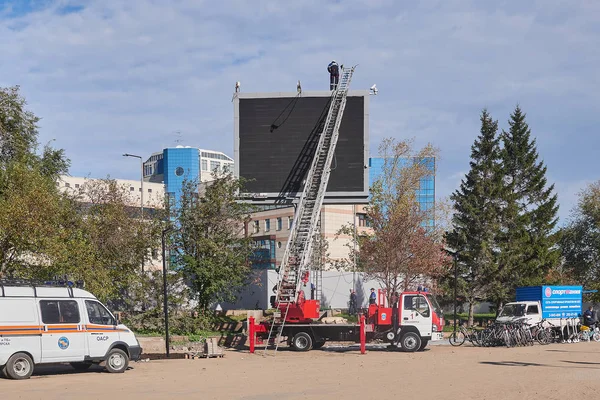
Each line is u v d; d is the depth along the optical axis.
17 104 42.03
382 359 28.75
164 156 157.25
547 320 40.75
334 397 16.88
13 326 20.81
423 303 32.81
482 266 52.91
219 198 39.78
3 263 29.03
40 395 17.16
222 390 18.34
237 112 45.03
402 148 52.53
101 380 20.77
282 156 44.50
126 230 36.81
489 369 24.05
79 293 22.53
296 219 37.94
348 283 54.09
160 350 31.47
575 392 17.72
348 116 44.31
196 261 38.66
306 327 33.09
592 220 67.06
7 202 28.78
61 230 30.53
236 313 43.94
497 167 55.34
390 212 49.09
